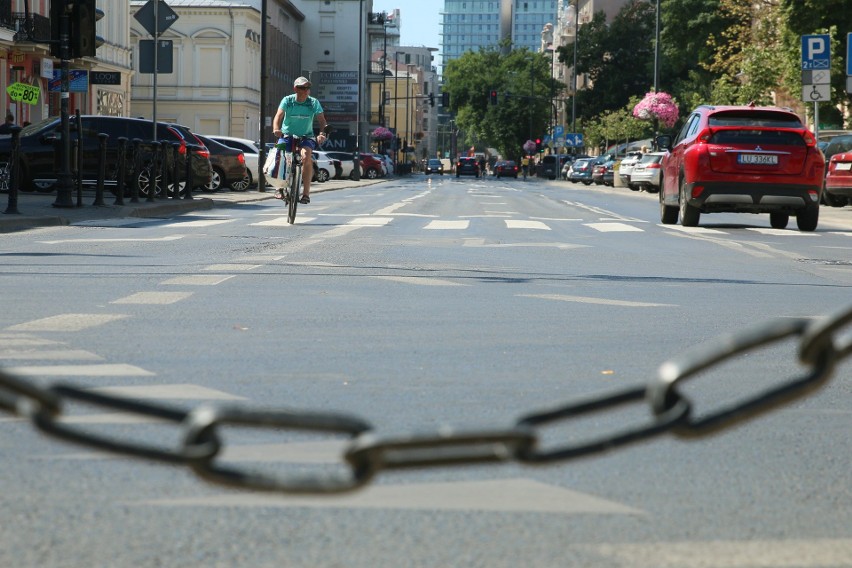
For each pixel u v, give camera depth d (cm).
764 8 5141
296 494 137
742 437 495
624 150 8375
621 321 865
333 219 2238
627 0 12356
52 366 623
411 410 530
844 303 1032
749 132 2122
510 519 363
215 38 8588
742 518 373
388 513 365
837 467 447
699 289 1115
